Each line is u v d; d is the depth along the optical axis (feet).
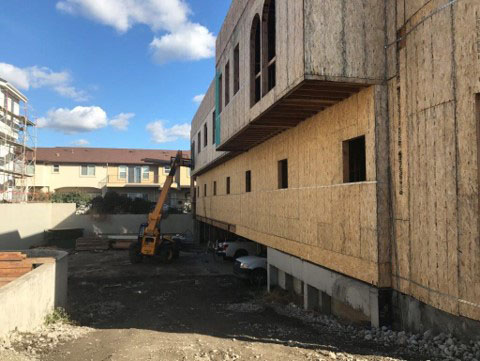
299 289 39.83
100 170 159.02
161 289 54.29
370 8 24.02
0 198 93.66
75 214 113.91
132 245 79.61
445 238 18.85
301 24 23.41
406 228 21.94
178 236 99.55
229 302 45.06
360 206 25.00
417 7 21.17
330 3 23.52
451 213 18.45
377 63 23.90
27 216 93.56
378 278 23.18
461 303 17.83
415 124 21.24
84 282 59.98
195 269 72.08
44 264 33.71
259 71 37.24
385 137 23.70
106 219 116.88
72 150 168.55
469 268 17.44
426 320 20.75
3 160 96.22
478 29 17.03
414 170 21.27
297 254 35.14
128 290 53.72
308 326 29.89
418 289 20.86
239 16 42.52
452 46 18.47
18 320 24.89
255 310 38.91
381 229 23.30
